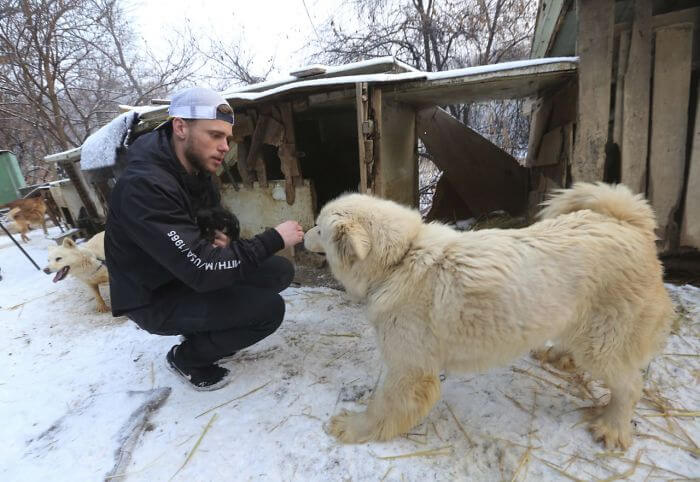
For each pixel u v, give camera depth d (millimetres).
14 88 9953
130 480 1660
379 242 1621
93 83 12281
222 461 1721
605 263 1516
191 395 2160
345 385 2146
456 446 1701
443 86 3152
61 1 9594
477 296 1477
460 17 7801
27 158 13508
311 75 3627
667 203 2941
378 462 1645
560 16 3814
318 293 3328
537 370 2143
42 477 1713
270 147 4398
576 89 3047
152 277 1825
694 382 1916
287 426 1887
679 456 1559
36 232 8828
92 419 2037
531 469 1560
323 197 5301
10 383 2502
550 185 4004
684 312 2455
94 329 3174
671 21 2668
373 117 2990
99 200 5703
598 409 1821
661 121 2830
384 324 1673
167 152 1740
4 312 3750
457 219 5672
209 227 2037
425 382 1661
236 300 1991
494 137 8578
